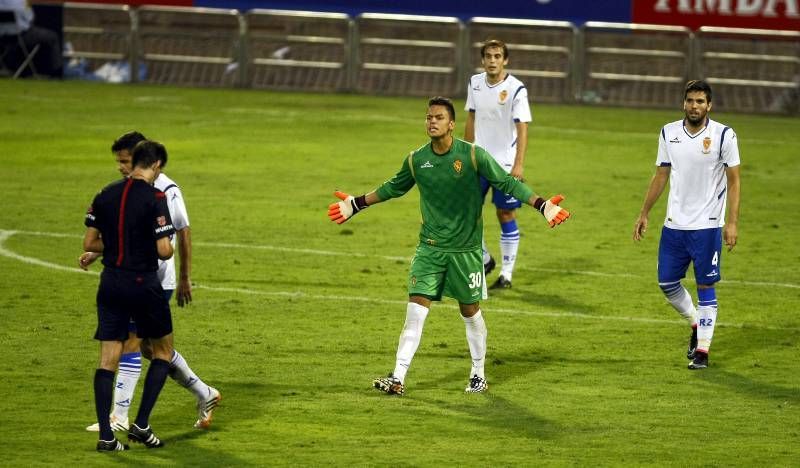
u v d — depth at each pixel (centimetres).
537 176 7438
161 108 10131
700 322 3684
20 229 5538
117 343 2850
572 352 3816
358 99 11188
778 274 5028
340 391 3359
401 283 4716
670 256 3725
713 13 11388
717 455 2856
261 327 4038
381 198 3425
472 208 3312
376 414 3150
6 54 11725
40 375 3453
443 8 11838
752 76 11094
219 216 5981
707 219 3659
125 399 2980
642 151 8588
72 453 2802
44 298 4359
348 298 4462
